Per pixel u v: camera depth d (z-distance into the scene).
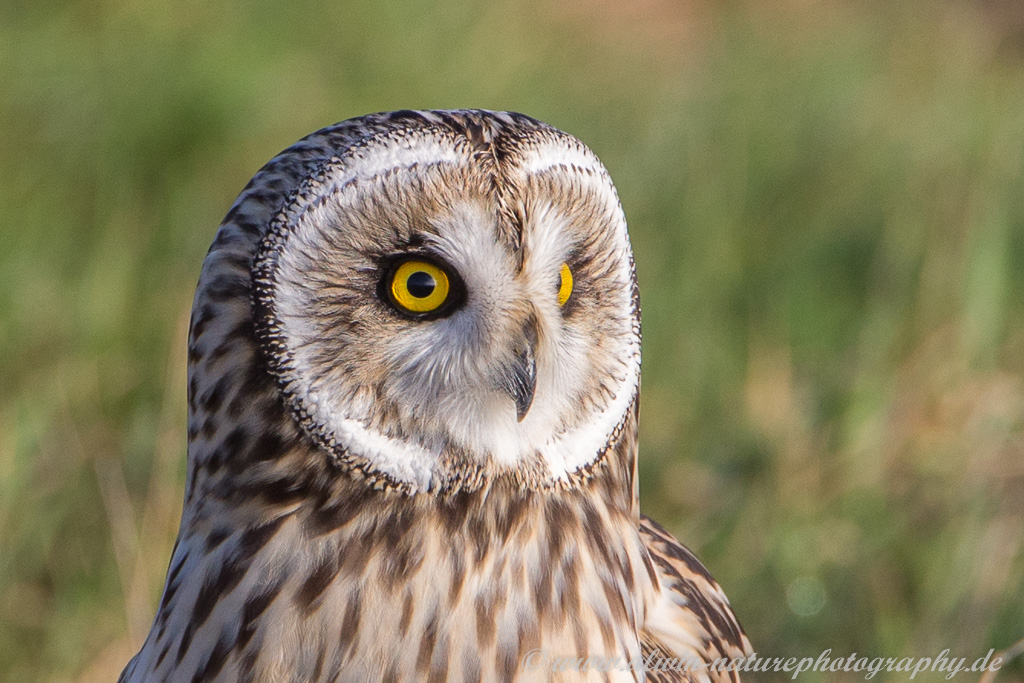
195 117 15.16
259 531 6.25
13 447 10.76
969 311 12.71
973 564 9.83
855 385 12.06
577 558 6.42
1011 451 11.27
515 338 6.12
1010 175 15.38
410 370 6.13
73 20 16.77
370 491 6.18
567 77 20.03
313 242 5.97
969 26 21.25
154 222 14.30
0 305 12.62
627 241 6.56
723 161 16.34
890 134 16.92
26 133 15.01
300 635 6.14
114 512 10.09
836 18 22.50
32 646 9.77
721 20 23.25
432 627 6.14
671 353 13.20
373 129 6.07
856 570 10.29
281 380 6.11
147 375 11.84
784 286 14.13
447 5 19.89
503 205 6.05
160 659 6.45
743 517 10.73
